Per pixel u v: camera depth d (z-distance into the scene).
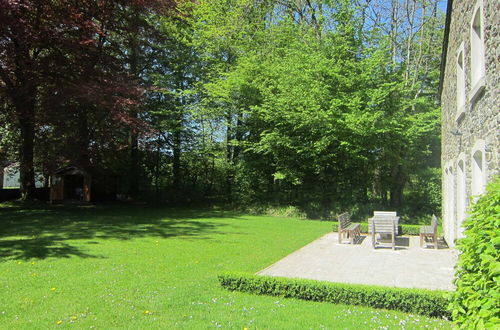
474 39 7.53
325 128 19.44
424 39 22.41
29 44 16.81
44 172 20.47
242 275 6.78
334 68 19.05
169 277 7.61
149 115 24.41
